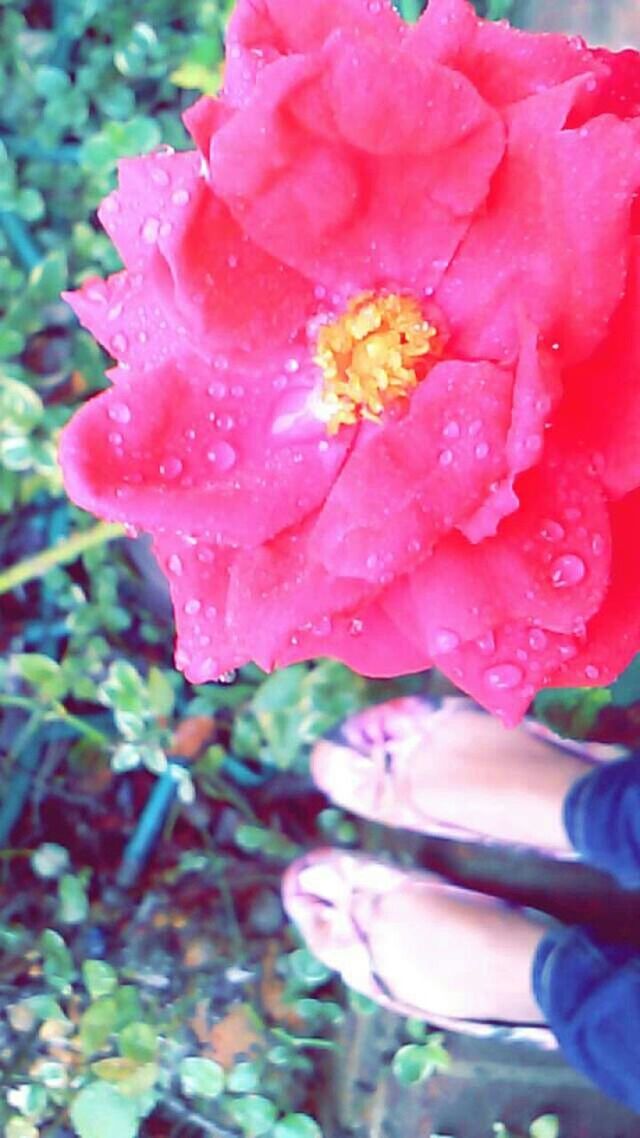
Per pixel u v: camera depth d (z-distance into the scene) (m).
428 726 0.96
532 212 0.48
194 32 0.95
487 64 0.50
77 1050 0.88
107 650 0.94
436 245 0.51
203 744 0.96
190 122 0.46
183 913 0.95
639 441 0.49
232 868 0.97
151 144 0.88
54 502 0.94
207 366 0.53
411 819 0.97
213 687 0.94
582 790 0.92
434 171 0.48
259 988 0.95
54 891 0.94
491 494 0.46
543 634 0.53
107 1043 0.88
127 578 0.94
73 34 0.94
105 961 0.93
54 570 0.94
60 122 0.94
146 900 0.95
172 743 0.93
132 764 0.90
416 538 0.46
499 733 0.96
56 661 0.96
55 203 0.95
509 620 0.51
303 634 0.55
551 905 0.99
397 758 0.96
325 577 0.50
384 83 0.44
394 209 0.50
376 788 0.96
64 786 0.96
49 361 0.93
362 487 0.48
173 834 0.97
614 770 0.91
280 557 0.52
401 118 0.45
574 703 0.92
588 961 0.90
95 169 0.88
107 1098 0.84
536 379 0.43
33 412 0.87
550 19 0.91
